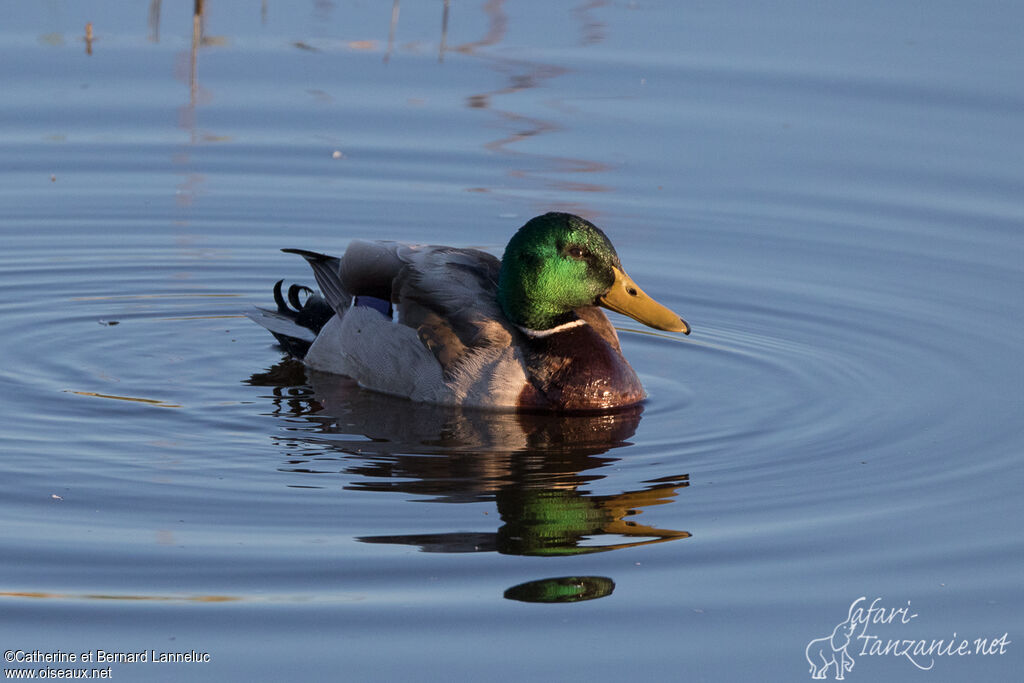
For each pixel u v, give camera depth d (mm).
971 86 19516
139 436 11594
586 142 18469
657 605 8984
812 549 9711
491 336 12570
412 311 12789
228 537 9711
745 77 20047
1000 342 13844
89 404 12273
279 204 17266
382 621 8734
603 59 20656
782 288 15289
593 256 12508
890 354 13703
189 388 12812
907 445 11555
